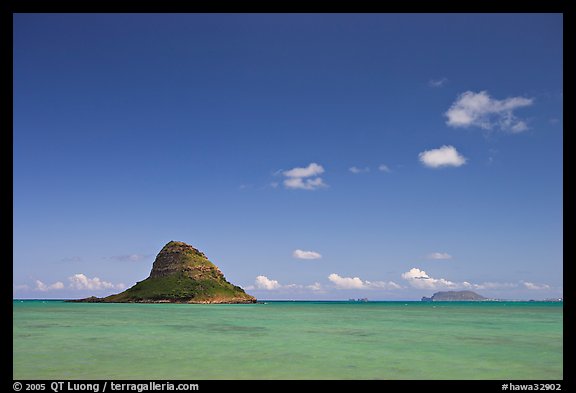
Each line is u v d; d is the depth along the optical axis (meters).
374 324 70.56
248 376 24.83
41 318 79.81
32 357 30.70
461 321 81.12
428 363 29.34
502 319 88.81
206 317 89.81
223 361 29.66
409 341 42.75
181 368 26.97
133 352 33.56
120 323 67.12
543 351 35.38
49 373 25.05
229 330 55.62
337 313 122.50
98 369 26.34
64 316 87.62
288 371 26.36
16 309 131.75
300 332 53.16
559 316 103.81
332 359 30.83
